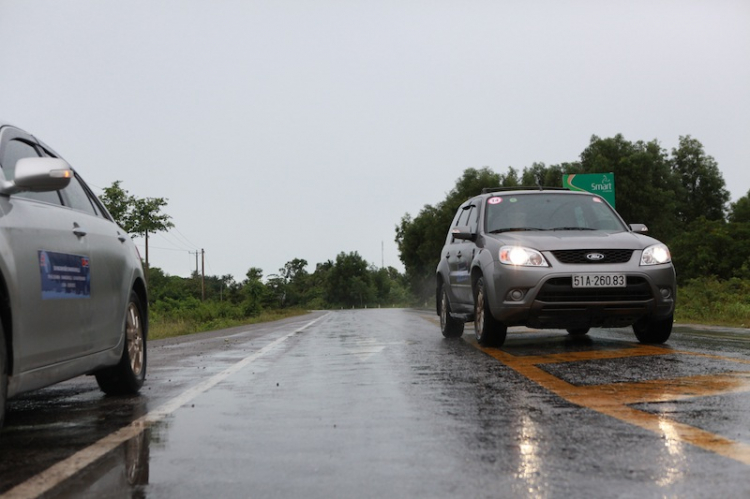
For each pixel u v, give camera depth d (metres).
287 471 2.88
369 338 10.73
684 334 9.55
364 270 160.75
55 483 2.78
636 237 7.80
